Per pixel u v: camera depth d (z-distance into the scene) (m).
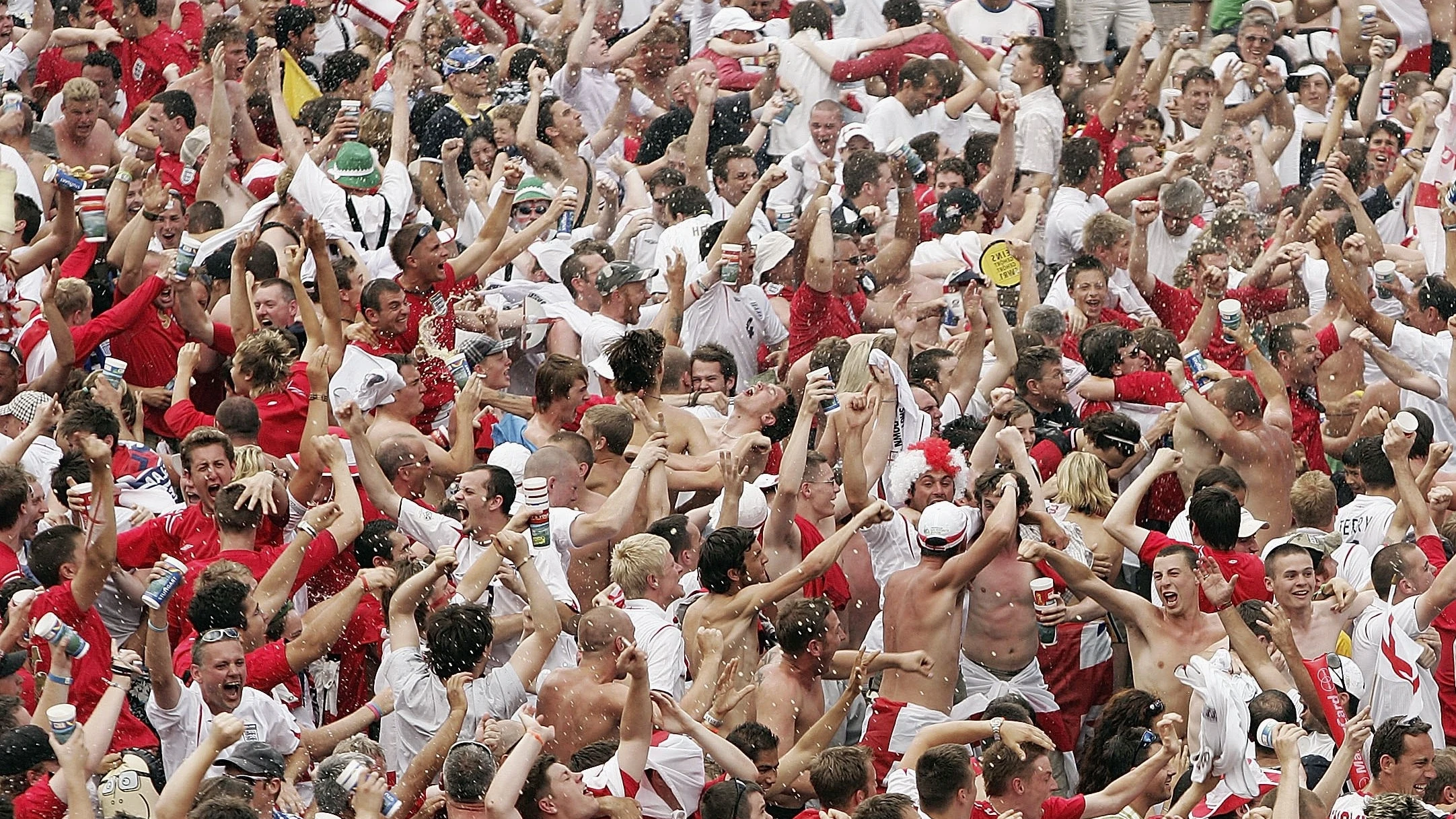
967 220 47.09
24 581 28.31
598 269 41.62
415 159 50.47
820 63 55.72
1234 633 30.48
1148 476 34.34
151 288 37.66
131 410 36.03
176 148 47.66
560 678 27.55
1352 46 61.91
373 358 35.00
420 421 36.84
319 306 39.72
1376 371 43.84
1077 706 32.50
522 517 29.19
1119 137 54.06
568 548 31.52
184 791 23.06
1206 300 42.31
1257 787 27.64
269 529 30.69
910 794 27.20
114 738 26.33
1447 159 49.22
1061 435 37.22
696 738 26.81
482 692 27.38
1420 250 49.47
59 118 52.34
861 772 26.31
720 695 28.02
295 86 54.84
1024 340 39.44
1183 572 31.28
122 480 32.56
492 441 36.66
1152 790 28.61
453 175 46.81
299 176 42.34
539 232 42.09
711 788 26.16
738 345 41.94
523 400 37.50
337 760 23.86
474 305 39.28
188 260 37.12
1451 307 43.22
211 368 38.62
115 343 37.94
